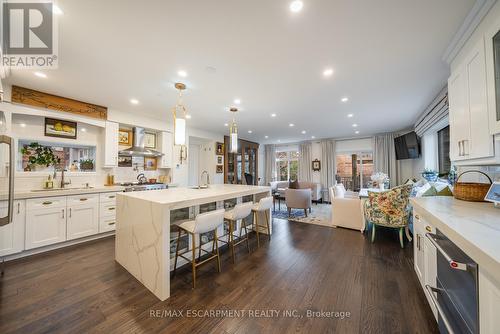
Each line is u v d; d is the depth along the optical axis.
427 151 4.59
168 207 1.85
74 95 3.14
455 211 1.42
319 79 2.62
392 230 3.83
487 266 0.70
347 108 3.85
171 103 3.52
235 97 3.24
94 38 1.79
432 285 1.52
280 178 8.93
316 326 1.47
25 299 1.76
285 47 1.94
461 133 1.72
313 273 2.23
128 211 2.28
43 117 3.19
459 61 1.89
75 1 1.38
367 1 1.40
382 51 2.01
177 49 1.97
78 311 1.62
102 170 3.86
